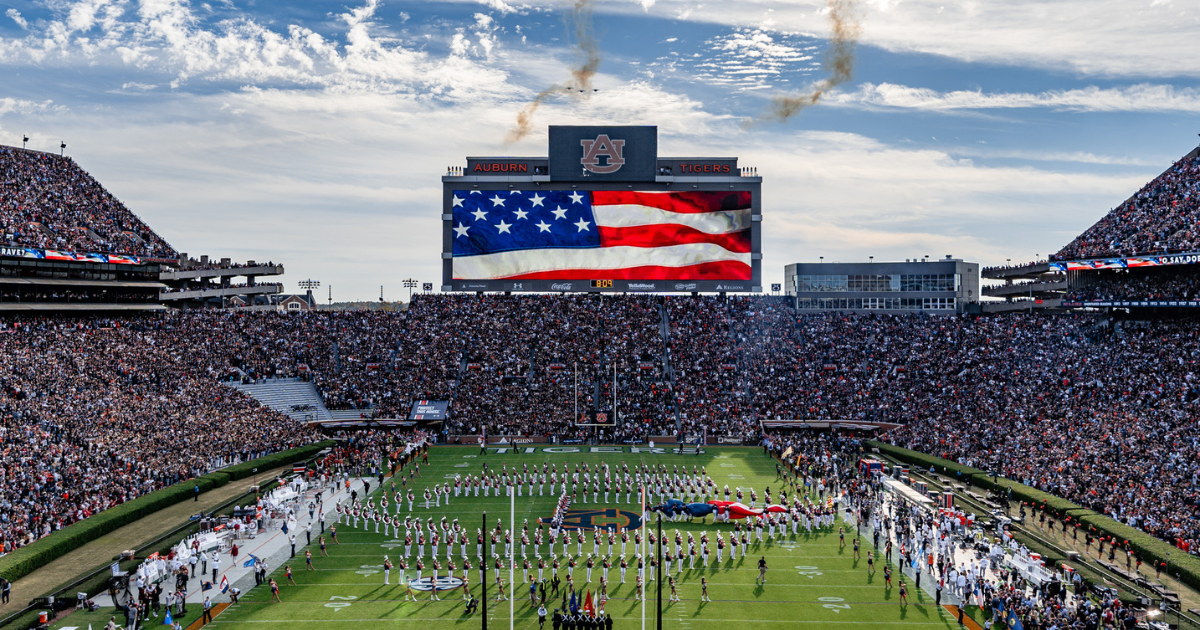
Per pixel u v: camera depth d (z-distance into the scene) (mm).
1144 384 70375
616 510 55750
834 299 110875
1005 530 48312
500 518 53812
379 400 86688
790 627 36562
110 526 48656
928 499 55875
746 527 51656
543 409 85500
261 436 72562
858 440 77188
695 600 39812
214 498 57219
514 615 37875
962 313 104875
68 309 81812
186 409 71750
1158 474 53906
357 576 43125
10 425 55969
